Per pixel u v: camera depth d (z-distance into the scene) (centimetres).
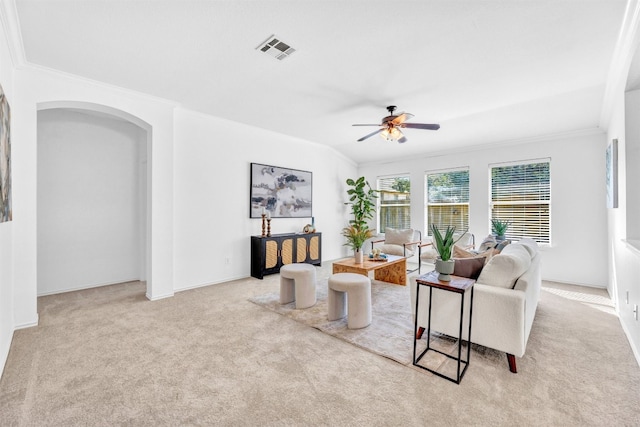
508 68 279
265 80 308
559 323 284
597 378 191
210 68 282
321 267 552
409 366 206
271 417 157
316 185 599
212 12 202
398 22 212
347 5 195
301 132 513
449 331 227
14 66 260
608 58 259
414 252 554
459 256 287
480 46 242
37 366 204
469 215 532
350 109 393
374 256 400
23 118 270
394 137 353
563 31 221
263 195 496
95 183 420
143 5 195
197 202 416
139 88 329
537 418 154
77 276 405
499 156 500
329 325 277
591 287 414
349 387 183
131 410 162
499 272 214
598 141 416
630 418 154
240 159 467
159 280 364
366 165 689
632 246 230
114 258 438
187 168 405
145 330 267
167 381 188
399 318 295
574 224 433
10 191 235
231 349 231
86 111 400
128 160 450
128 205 451
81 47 244
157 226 363
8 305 233
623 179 275
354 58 262
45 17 205
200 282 420
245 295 375
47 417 156
